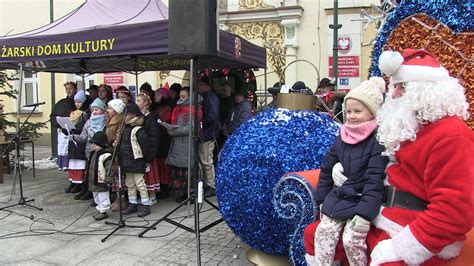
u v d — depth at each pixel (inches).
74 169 252.8
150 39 207.2
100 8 262.7
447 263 76.7
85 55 221.3
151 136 219.8
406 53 80.4
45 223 206.7
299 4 456.8
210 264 153.2
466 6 107.0
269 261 141.5
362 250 86.0
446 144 71.1
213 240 178.7
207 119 245.3
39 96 574.9
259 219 131.3
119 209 211.5
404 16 118.3
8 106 579.2
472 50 108.5
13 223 207.2
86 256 164.2
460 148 70.2
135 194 222.1
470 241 78.5
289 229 125.7
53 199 254.4
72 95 297.9
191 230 167.5
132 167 209.3
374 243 84.0
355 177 91.8
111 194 253.0
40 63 309.7
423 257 72.9
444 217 69.5
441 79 75.1
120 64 349.7
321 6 450.0
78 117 255.4
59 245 176.7
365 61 430.9
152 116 224.1
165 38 204.2
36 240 182.9
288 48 459.5
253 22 475.8
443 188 70.4
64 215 220.2
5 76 348.5
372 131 91.2
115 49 214.2
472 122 109.3
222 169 144.1
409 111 76.1
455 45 110.1
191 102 193.6
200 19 152.9
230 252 164.2
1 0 569.9
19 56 237.3
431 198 72.5
